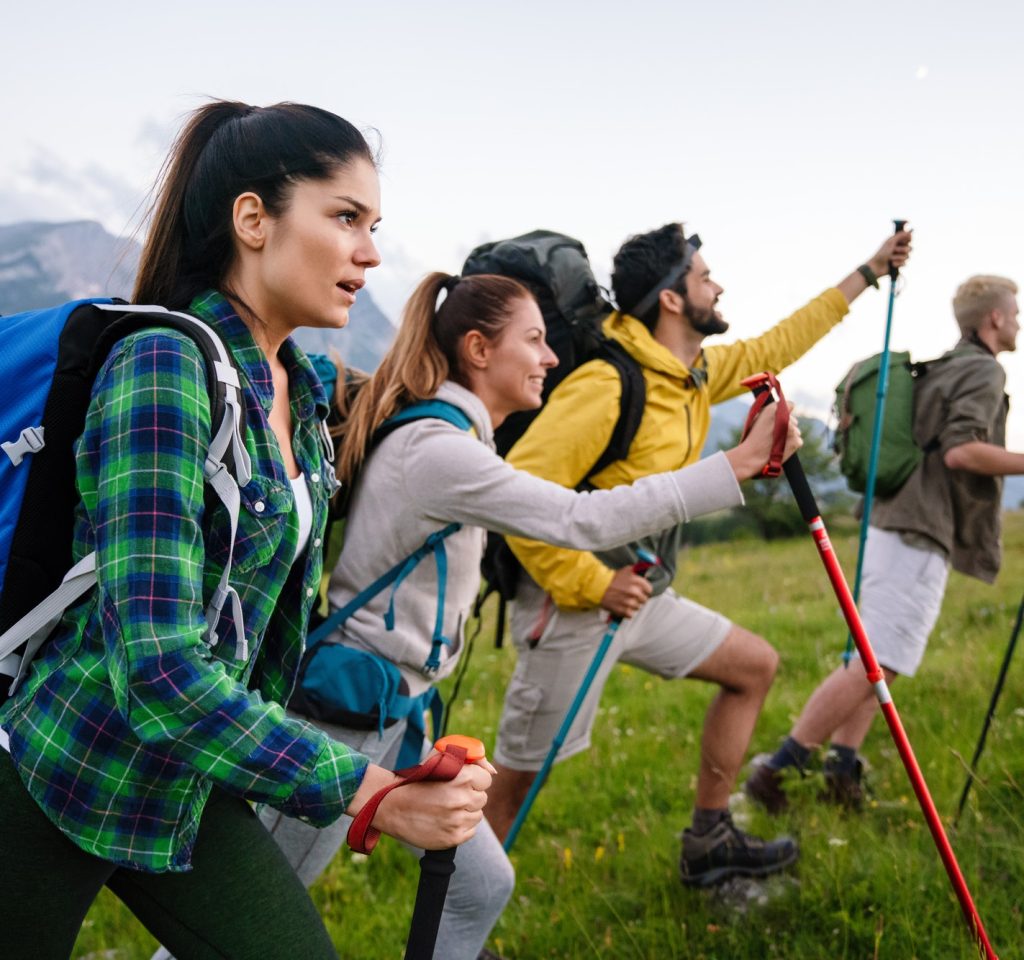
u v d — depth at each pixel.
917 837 3.73
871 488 4.28
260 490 1.62
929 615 4.41
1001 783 4.11
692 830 3.69
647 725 5.82
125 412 1.47
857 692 4.29
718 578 14.45
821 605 9.68
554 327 3.48
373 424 2.65
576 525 2.46
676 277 3.66
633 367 3.43
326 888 3.98
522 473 2.55
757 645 3.65
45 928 1.58
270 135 1.68
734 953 3.27
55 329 1.54
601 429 3.33
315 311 1.73
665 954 3.29
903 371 4.54
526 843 4.34
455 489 2.52
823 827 3.95
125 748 1.55
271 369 1.79
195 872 1.75
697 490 2.47
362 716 2.52
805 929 3.34
